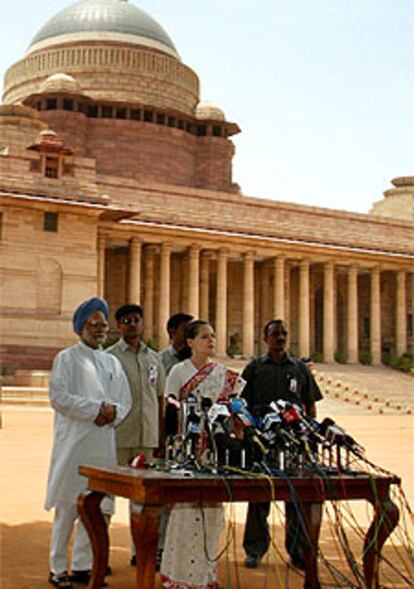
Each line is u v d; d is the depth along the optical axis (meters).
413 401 49.25
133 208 54.62
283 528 14.53
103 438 10.52
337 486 9.30
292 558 11.29
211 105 73.38
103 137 67.81
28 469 19.92
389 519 9.58
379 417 42.88
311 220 61.94
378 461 22.81
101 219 51.53
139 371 11.68
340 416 42.91
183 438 9.83
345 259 62.62
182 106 73.06
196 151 72.75
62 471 10.27
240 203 59.12
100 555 9.38
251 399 12.19
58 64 71.38
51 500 10.24
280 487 9.01
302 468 9.63
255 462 9.42
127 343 11.79
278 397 11.98
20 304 46.72
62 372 10.47
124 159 67.88
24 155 47.84
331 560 11.77
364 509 16.53
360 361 64.31
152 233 54.78
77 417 10.27
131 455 11.54
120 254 58.97
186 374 10.55
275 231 59.25
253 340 59.59
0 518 14.09
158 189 56.03
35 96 66.81
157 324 57.97
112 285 58.50
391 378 57.34
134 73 70.75
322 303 69.06
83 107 68.19
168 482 8.28
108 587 9.80
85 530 10.42
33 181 47.72
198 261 56.66
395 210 76.56
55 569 9.95
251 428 9.55
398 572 10.09
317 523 9.62
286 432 9.66
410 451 25.67
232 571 10.99
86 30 72.00
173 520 9.70
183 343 12.49
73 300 48.00
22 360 46.16
